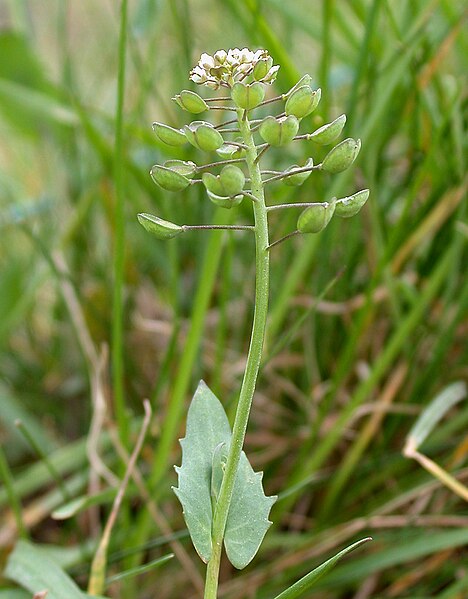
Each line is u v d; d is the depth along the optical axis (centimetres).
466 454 20
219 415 15
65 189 28
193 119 24
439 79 22
